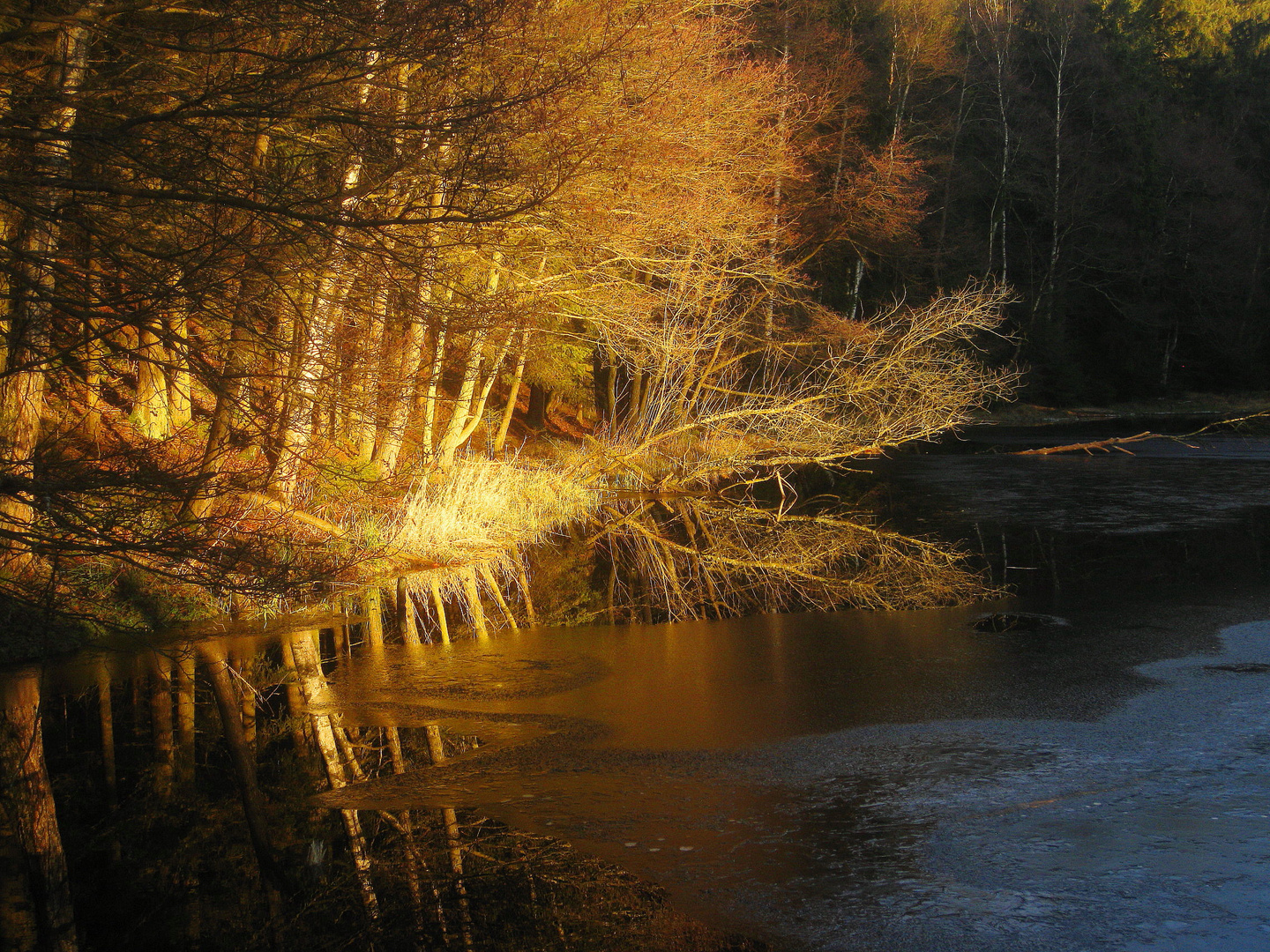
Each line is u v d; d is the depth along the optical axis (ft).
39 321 21.18
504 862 15.20
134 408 42.04
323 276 25.84
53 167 23.26
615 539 48.96
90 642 28.40
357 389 31.81
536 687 24.22
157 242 24.07
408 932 13.78
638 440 65.46
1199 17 168.86
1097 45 152.35
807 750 19.12
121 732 22.08
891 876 13.97
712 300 62.08
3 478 19.88
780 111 68.85
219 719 22.80
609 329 49.90
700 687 23.81
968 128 145.79
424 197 27.76
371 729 21.53
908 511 55.83
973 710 21.17
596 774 18.35
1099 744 18.81
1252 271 152.76
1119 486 65.10
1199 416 127.85
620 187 40.70
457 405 53.31
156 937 14.20
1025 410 133.59
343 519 40.88
